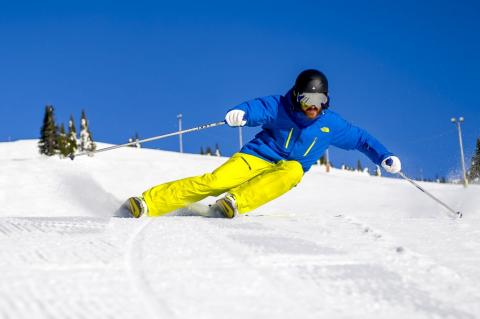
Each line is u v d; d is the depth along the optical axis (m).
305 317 2.24
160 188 5.79
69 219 4.59
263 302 2.39
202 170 21.00
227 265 2.94
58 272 2.70
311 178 20.98
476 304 2.53
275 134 6.07
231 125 5.95
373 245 3.70
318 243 3.69
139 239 3.54
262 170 6.06
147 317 2.15
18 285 2.47
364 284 2.75
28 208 9.88
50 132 48.56
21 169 14.49
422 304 2.50
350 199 14.29
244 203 5.56
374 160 6.41
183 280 2.62
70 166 16.53
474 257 3.49
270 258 3.12
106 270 2.76
